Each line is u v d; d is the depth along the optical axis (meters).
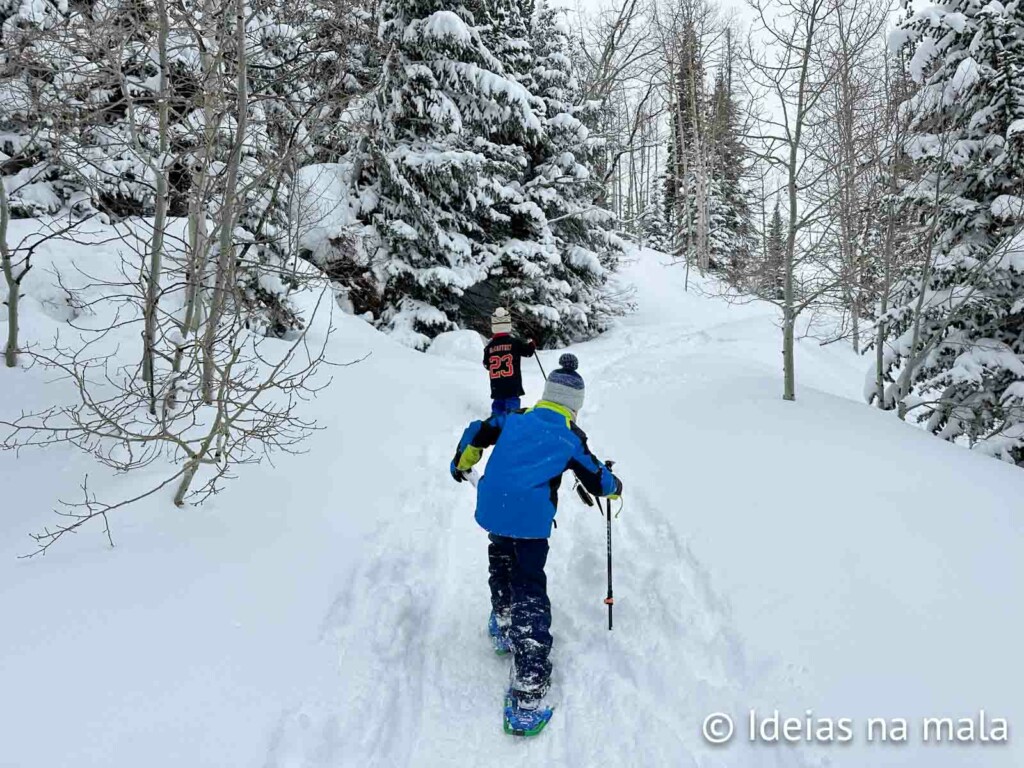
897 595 3.02
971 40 7.26
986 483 4.39
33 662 2.38
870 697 2.48
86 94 4.54
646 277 22.61
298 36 5.14
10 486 3.60
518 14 14.31
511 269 13.30
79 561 3.05
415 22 11.09
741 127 7.21
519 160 13.12
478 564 4.09
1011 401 7.16
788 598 3.13
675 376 9.59
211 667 2.61
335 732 2.51
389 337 10.98
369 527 4.18
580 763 2.49
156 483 3.88
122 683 2.40
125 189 6.55
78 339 5.79
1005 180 7.28
